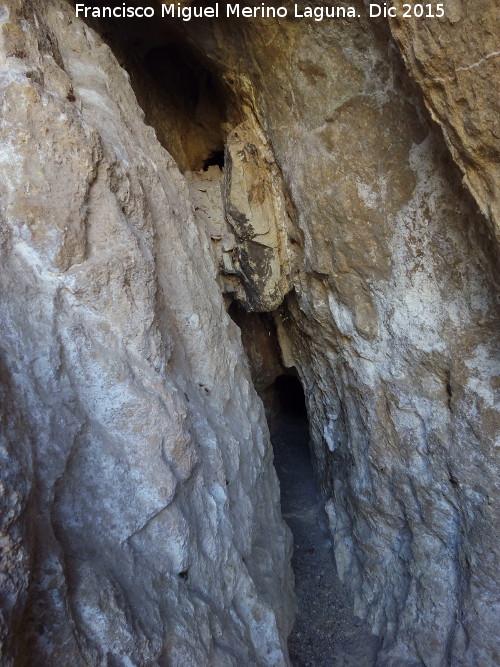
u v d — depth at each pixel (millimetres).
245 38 2525
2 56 1516
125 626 1393
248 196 2875
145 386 1648
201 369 2230
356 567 3393
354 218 2535
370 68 2219
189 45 2891
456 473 2531
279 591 2582
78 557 1407
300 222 2811
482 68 1462
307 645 3027
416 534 2863
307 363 3654
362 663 2949
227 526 2062
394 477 2904
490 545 2455
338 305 2883
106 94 2066
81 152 1551
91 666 1289
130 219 1805
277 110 2660
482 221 1942
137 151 2037
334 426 3514
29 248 1455
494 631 2514
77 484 1482
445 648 2719
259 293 3119
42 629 1202
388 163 2344
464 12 1436
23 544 1090
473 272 2232
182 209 2375
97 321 1566
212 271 2623
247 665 1894
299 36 2320
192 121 3520
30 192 1451
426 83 1649
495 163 1571
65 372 1477
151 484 1618
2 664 977
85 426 1507
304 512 4086
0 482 1042
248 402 2631
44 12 1947
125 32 2955
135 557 1606
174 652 1567
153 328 1728
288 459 4871
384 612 3098
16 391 1310
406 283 2492
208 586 1894
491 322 2250
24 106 1462
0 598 1006
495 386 2311
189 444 1770
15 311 1381
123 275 1617
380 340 2725
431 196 2268
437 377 2535
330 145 2484
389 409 2799
